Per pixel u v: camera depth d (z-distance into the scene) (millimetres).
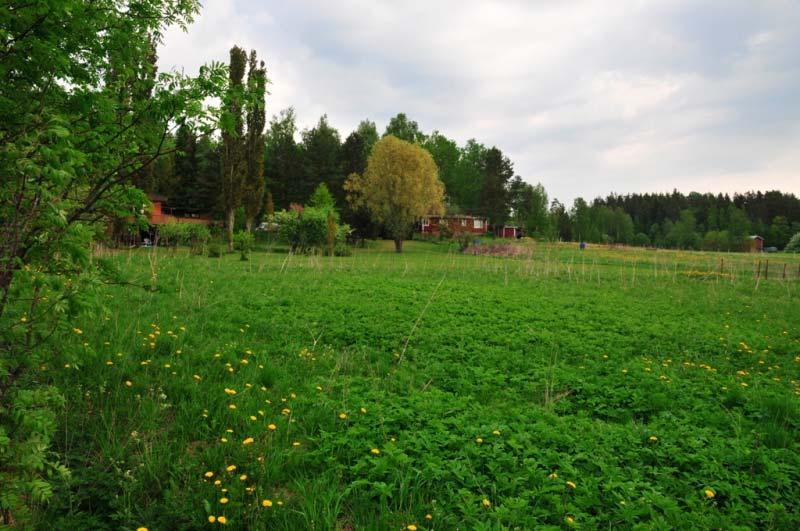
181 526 3531
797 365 9047
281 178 71562
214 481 4145
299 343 9078
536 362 8773
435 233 78188
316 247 39625
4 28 3334
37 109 3504
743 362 9320
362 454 4758
